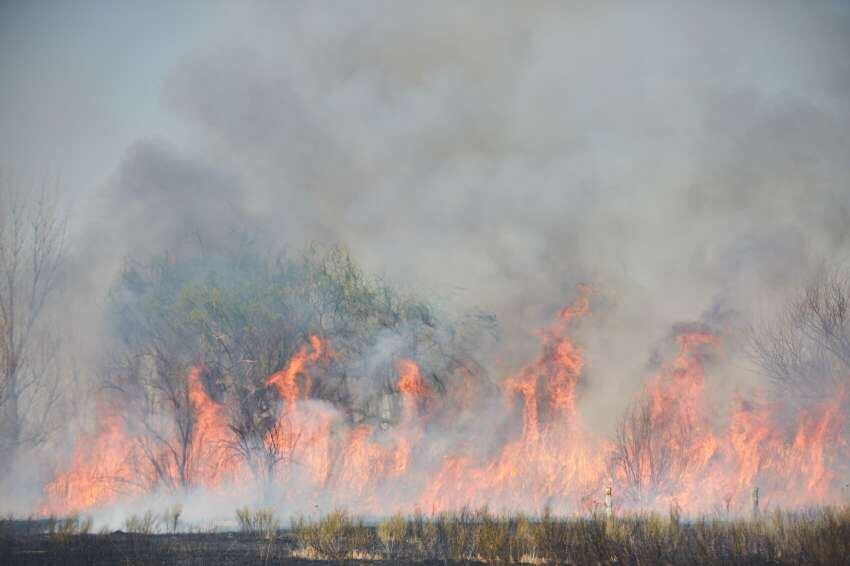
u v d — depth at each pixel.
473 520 40.03
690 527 36.50
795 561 28.06
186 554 31.17
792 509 46.62
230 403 54.16
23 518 48.38
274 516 45.47
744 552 29.80
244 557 30.64
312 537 33.31
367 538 34.88
